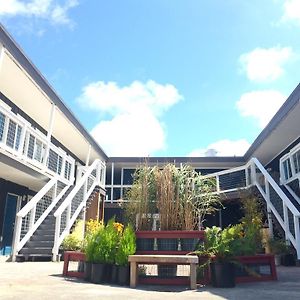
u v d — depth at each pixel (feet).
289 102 40.42
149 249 19.99
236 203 52.90
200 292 15.30
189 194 21.59
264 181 44.21
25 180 41.27
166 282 17.83
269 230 38.24
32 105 42.78
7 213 41.96
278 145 54.39
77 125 48.88
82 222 39.09
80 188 42.11
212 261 17.49
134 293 14.52
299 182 40.96
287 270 27.22
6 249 41.11
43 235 33.83
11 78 35.78
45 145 40.24
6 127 31.45
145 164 24.79
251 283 18.86
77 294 13.78
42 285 16.24
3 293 13.53
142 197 21.68
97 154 61.87
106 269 18.07
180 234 19.85
